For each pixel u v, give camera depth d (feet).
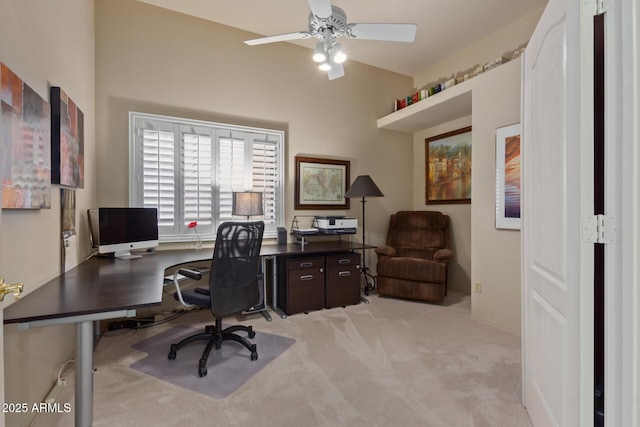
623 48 3.14
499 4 10.21
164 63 10.35
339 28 7.63
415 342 8.43
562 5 3.84
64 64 6.76
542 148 4.56
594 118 3.51
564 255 3.81
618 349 3.19
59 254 6.38
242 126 11.48
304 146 12.93
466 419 5.33
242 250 7.40
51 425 5.10
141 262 7.91
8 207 4.27
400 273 12.15
